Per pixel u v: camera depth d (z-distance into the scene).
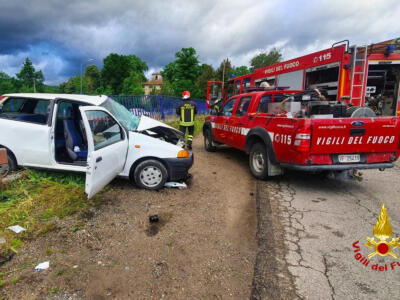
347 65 7.73
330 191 5.24
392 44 7.68
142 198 4.56
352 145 4.58
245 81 12.99
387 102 8.38
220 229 3.65
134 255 2.98
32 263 2.76
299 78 9.41
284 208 4.41
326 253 3.13
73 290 2.42
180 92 57.53
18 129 4.49
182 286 2.53
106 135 4.22
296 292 2.50
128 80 74.38
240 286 2.56
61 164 4.48
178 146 5.14
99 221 3.70
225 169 6.77
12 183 4.37
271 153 5.21
